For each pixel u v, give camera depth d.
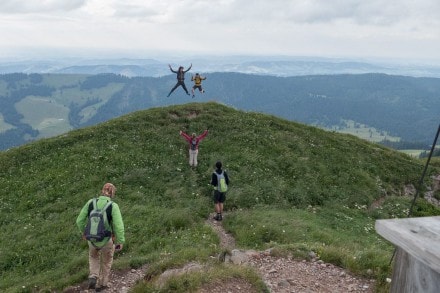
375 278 10.49
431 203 30.03
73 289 11.96
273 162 29.66
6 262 16.44
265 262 11.91
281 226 19.55
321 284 10.27
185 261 12.35
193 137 27.52
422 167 34.75
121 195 23.09
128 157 28.23
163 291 9.61
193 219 20.48
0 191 24.48
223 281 9.90
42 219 20.78
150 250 16.23
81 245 17.41
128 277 12.63
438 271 3.24
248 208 23.42
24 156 29.55
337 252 12.19
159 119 35.38
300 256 12.23
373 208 26.98
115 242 11.85
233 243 18.09
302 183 27.61
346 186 28.66
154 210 20.95
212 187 25.42
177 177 26.09
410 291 3.98
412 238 3.57
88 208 11.34
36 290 12.94
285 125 37.31
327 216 23.78
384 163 34.09
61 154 29.08
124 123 34.16
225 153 29.97
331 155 32.75
